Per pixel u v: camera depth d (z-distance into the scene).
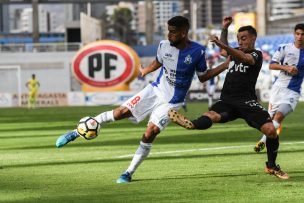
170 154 30.34
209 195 19.70
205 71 22.25
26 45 116.69
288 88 29.48
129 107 21.98
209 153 30.59
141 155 22.30
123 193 20.17
